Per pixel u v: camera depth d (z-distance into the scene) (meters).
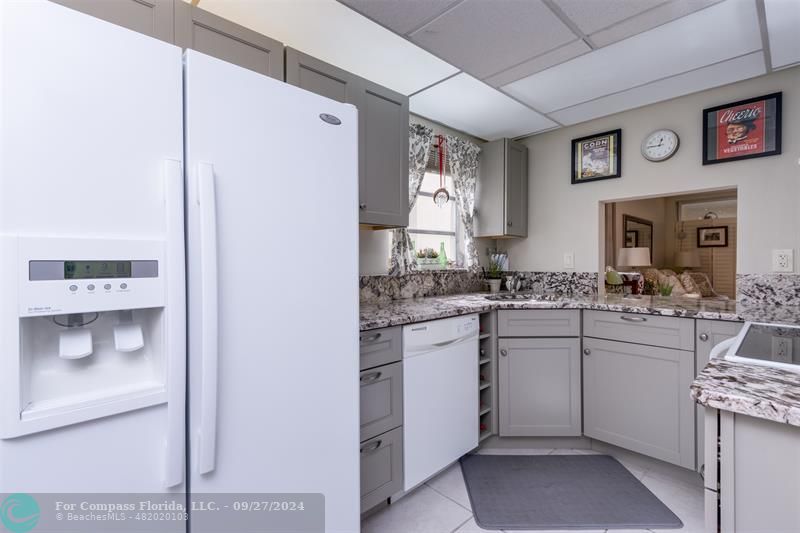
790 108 2.07
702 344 1.87
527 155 3.24
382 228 2.25
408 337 1.80
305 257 1.08
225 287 0.91
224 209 0.90
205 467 0.85
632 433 2.10
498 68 2.07
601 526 1.64
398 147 2.04
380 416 1.68
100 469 0.74
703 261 6.65
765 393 0.69
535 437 2.38
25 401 0.69
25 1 0.66
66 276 0.68
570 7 1.58
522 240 3.28
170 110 0.82
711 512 0.73
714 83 2.23
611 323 2.18
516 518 1.70
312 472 1.09
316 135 1.11
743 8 1.58
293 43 1.84
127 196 0.76
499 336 2.34
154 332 0.84
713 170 2.33
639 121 2.63
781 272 2.09
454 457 2.04
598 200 2.84
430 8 1.59
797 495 0.65
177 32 1.27
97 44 0.73
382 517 1.73
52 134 0.68
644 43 1.83
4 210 0.63
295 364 1.05
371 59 1.99
